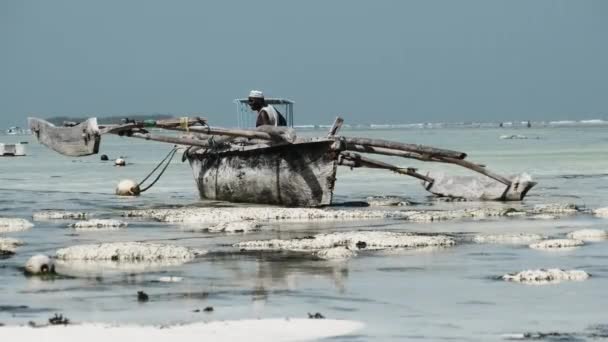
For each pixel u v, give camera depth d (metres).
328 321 42.72
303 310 45.44
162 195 116.88
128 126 91.88
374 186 130.00
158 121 91.44
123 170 176.62
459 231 75.38
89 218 88.81
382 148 99.00
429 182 110.94
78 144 93.69
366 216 86.31
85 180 149.12
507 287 50.88
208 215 85.88
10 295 49.16
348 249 63.62
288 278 53.81
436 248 65.38
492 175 104.00
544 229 76.50
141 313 44.59
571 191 117.38
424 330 41.31
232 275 54.88
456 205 99.81
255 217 85.88
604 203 100.62
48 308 45.97
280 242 66.81
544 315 44.19
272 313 44.66
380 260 59.97
